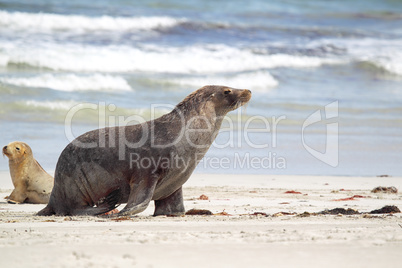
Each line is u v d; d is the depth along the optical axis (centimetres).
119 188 2248
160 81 6556
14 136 4494
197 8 9900
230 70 7406
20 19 7588
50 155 4044
